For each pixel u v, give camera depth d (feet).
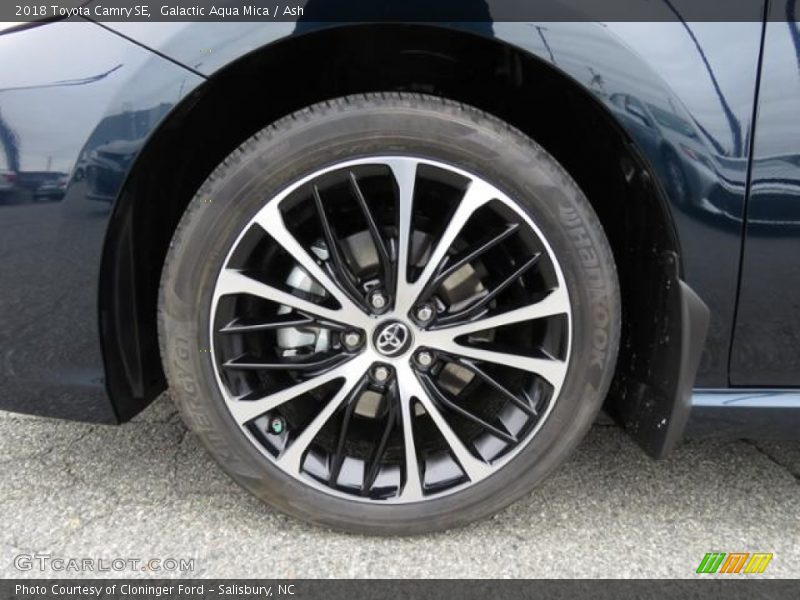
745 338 5.64
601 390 5.74
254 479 5.83
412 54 5.58
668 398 5.69
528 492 5.97
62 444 7.38
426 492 5.92
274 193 5.28
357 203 5.56
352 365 5.64
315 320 5.57
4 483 6.74
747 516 6.53
